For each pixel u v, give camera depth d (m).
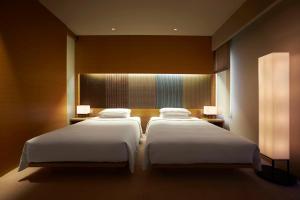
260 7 2.80
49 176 2.63
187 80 5.03
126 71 4.97
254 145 2.49
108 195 2.14
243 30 3.80
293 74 2.55
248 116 3.64
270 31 2.99
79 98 5.05
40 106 3.49
